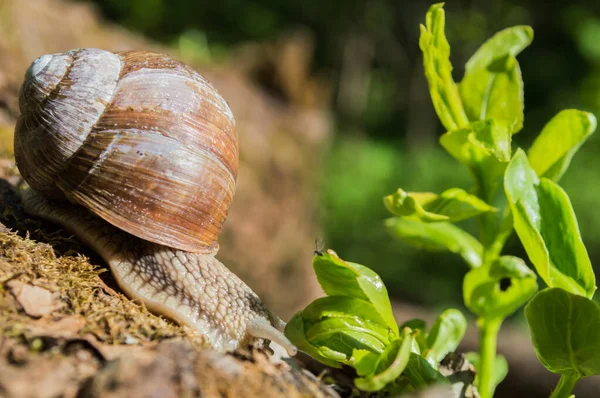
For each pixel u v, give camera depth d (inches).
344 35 51.1
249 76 22.3
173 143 7.7
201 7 35.4
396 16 53.1
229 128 8.0
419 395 6.5
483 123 7.3
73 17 17.3
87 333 6.6
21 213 8.0
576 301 6.5
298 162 20.3
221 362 6.2
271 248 16.9
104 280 7.6
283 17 47.4
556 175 7.4
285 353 7.9
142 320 6.9
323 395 6.4
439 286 32.9
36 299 6.8
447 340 7.5
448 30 48.4
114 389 6.0
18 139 7.8
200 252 7.9
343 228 35.6
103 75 7.7
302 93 22.8
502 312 7.4
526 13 47.5
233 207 16.2
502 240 7.6
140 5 30.9
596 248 30.5
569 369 6.8
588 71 44.3
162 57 8.0
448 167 39.6
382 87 54.7
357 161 39.7
